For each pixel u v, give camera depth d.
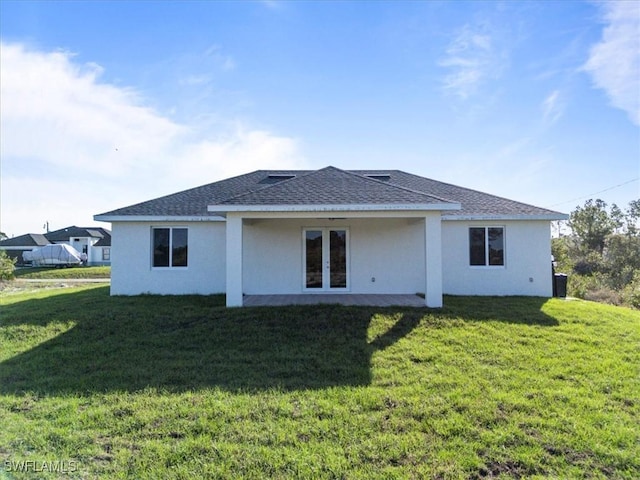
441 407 4.94
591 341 7.82
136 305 11.55
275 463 3.78
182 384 5.83
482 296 13.23
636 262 31.52
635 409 4.94
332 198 10.84
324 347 7.60
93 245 48.41
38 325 9.41
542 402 5.11
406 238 14.07
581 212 40.69
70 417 4.75
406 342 7.77
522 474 3.67
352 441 4.18
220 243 14.08
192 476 3.60
